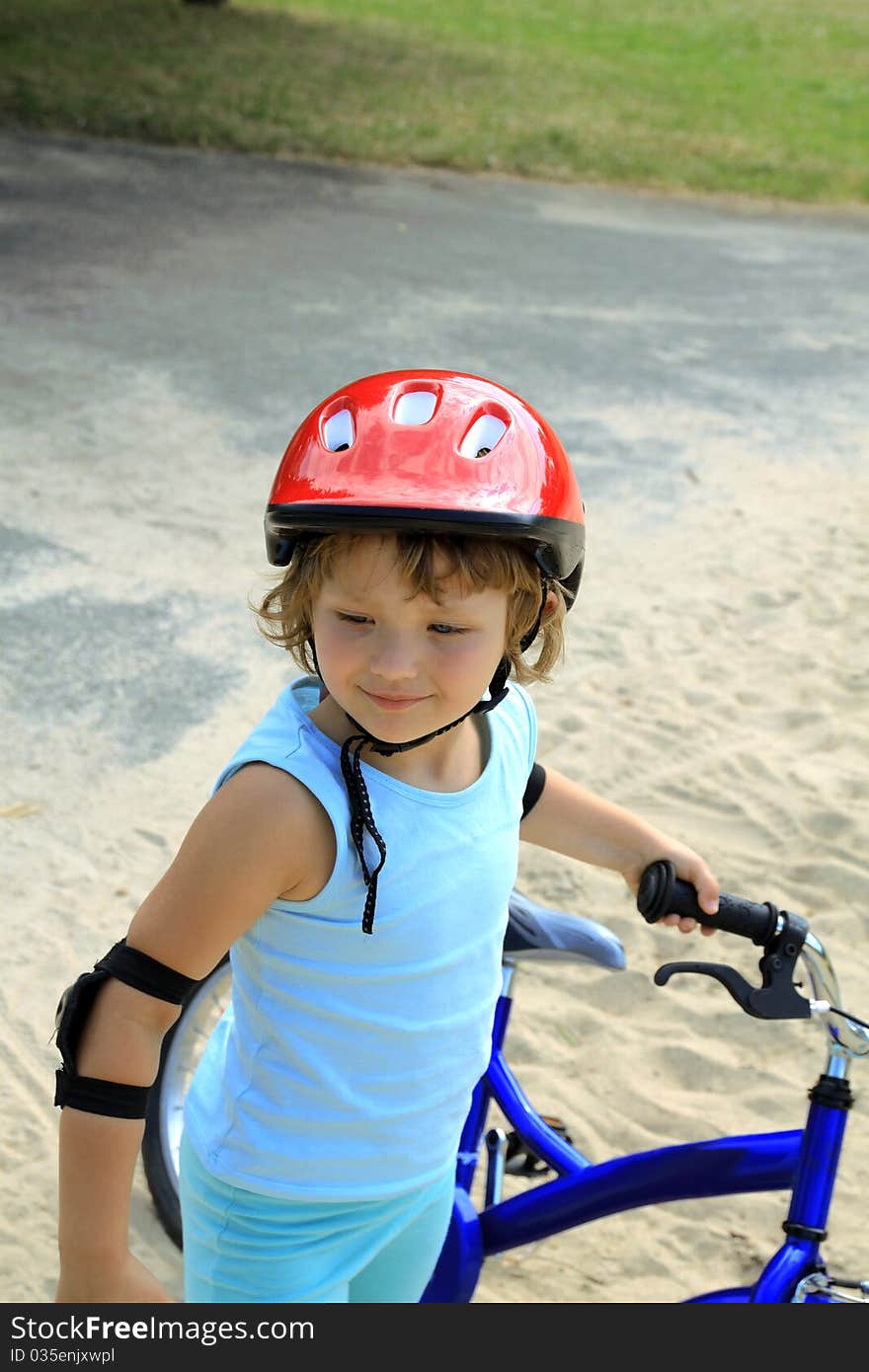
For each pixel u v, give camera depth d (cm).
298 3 1927
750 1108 299
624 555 552
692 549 562
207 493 564
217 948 145
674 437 671
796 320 884
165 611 477
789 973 176
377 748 149
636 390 728
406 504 137
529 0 2238
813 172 1335
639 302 888
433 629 145
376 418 146
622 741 429
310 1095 158
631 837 189
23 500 543
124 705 422
